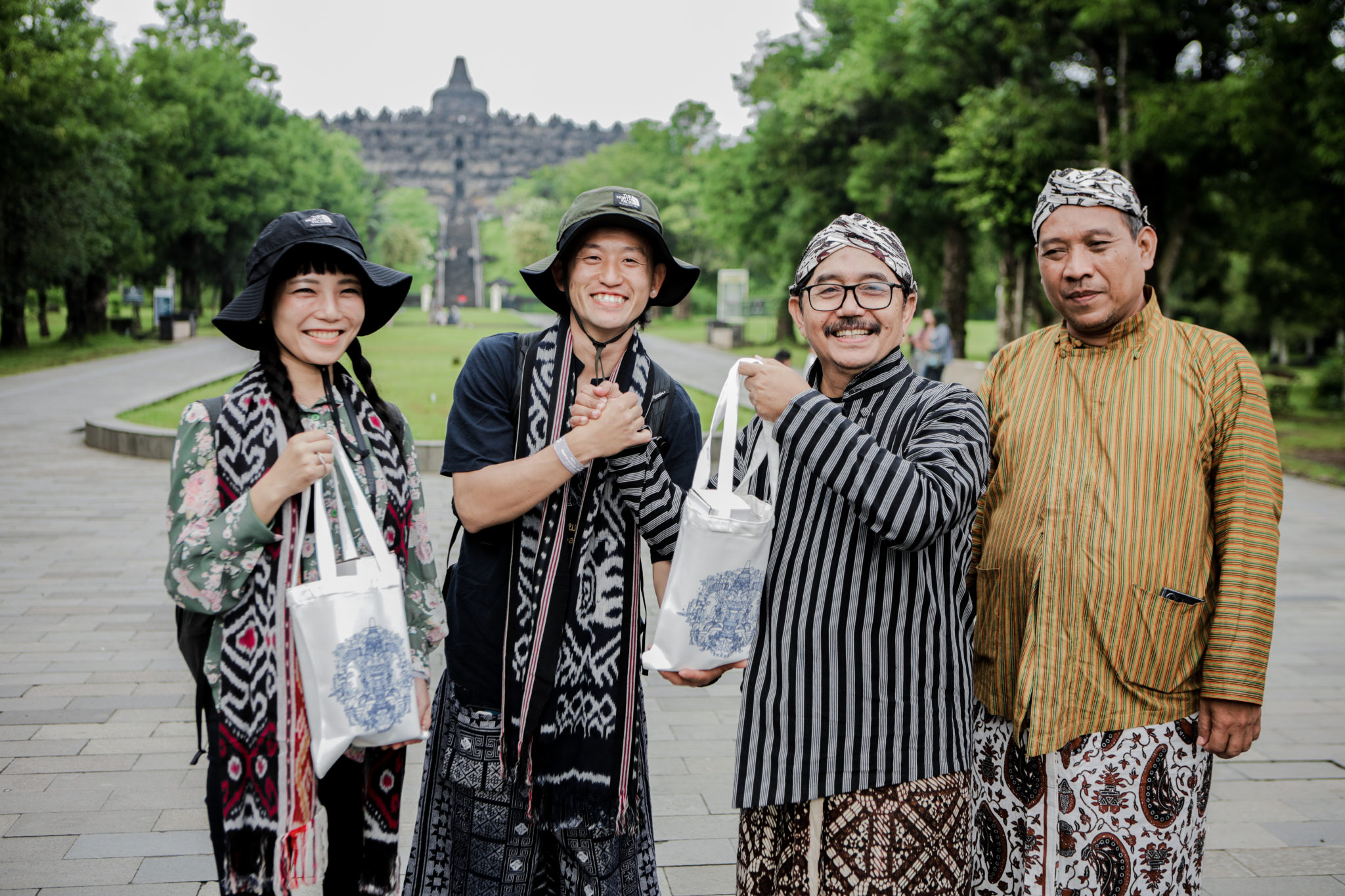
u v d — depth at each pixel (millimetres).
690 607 1996
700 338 41312
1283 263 22359
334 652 1870
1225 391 2146
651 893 2295
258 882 1918
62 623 5434
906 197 23797
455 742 2176
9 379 21281
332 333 2053
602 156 69938
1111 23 15219
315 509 1949
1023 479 2279
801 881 2012
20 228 25109
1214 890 3045
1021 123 17828
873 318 2057
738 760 2043
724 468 2012
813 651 1997
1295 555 8195
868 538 1998
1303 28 12562
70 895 2814
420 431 12359
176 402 16281
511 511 2047
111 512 8438
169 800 3430
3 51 21812
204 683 1984
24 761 3713
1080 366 2277
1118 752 2125
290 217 2023
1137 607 2111
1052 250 2230
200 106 36156
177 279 46906
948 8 19469
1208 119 14125
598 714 2121
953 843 1997
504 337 2266
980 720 2338
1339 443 16031
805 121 25734
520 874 2141
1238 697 2062
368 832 2117
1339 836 3391
